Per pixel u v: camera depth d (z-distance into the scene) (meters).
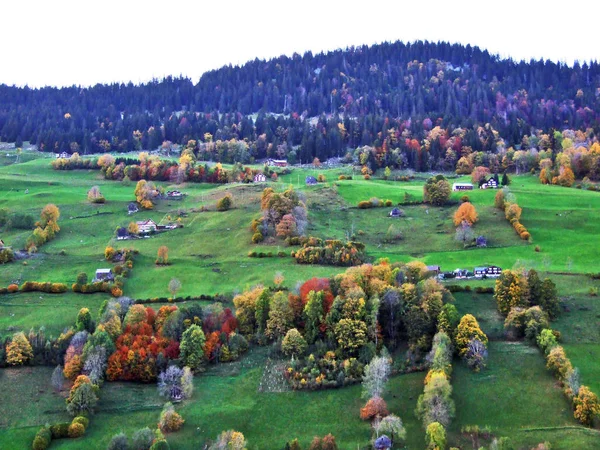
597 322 146.75
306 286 156.62
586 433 112.69
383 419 116.06
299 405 127.50
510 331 144.62
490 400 124.50
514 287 151.25
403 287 152.00
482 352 134.75
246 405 127.81
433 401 118.94
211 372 139.00
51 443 117.56
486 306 156.12
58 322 157.00
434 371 127.56
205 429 121.25
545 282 152.38
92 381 131.62
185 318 151.12
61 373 133.88
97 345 138.00
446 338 136.25
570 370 124.94
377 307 144.75
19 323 156.50
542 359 135.12
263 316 152.25
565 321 148.12
